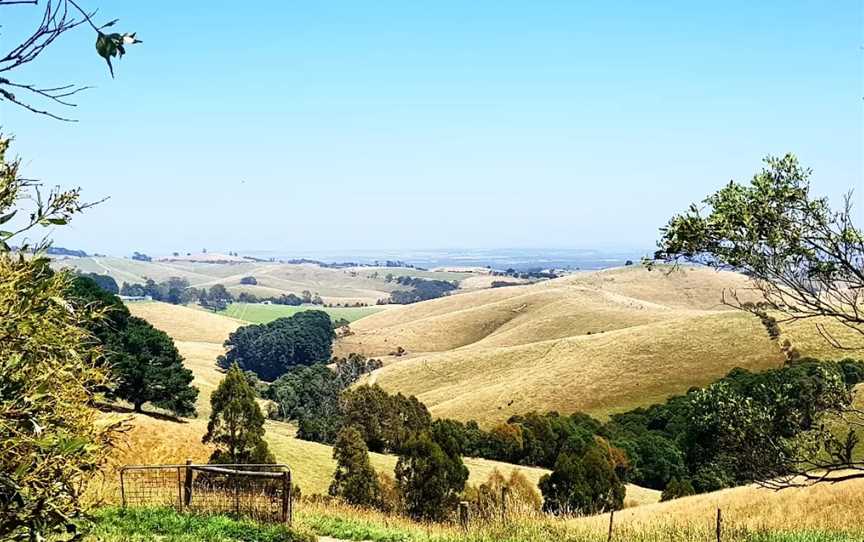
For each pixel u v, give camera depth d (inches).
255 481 717.9
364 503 1814.7
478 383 4879.4
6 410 173.5
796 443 390.9
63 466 194.9
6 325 181.2
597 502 1936.5
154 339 2492.6
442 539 732.0
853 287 366.3
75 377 213.8
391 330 7829.7
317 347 6525.6
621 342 4480.8
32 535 179.9
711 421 415.2
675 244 378.6
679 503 1302.9
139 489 745.0
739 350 3927.2
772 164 370.9
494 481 1989.4
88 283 2208.4
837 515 1003.9
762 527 836.0
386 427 3093.0
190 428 2185.0
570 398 4018.2
